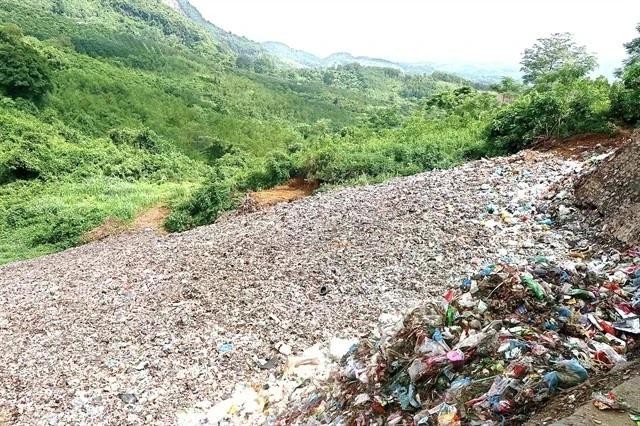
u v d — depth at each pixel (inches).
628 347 155.0
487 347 151.3
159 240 549.6
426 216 381.4
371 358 180.9
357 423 153.7
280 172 663.8
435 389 148.3
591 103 507.8
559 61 1547.7
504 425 125.3
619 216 287.3
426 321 174.6
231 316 301.4
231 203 636.7
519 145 538.0
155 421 228.5
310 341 263.4
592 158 420.8
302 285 321.4
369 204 443.2
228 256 396.5
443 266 308.5
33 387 267.6
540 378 135.2
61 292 407.8
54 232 697.0
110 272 435.5
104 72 2100.1
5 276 522.6
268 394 229.8
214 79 2923.2
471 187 426.6
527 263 216.7
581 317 166.1
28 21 2748.5
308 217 450.6
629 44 890.7
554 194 362.6
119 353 285.6
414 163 584.4
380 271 318.3
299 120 2770.7
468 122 730.8
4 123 1301.7
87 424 233.0
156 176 1188.5
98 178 1088.2
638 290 185.9
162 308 328.8
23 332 337.4
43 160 1113.4
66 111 1678.2
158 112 1950.1
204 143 1791.3
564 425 113.6
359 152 644.1
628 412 117.6
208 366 260.1
